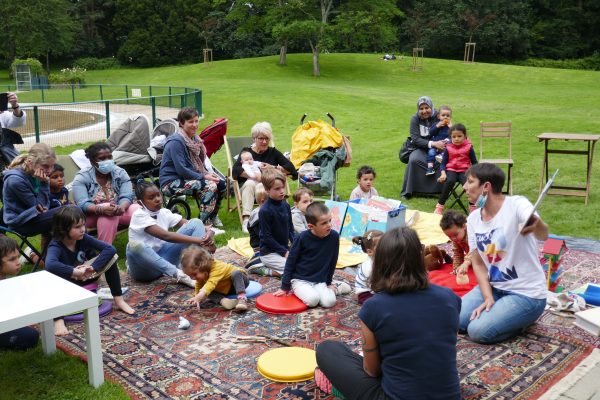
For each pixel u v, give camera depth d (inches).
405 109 759.7
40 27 1935.3
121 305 176.2
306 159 303.1
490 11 1969.7
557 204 301.3
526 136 517.7
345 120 683.4
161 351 150.1
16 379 136.2
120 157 294.2
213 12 2096.5
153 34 2137.1
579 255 221.0
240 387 131.6
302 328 163.0
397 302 103.4
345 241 237.9
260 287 191.3
